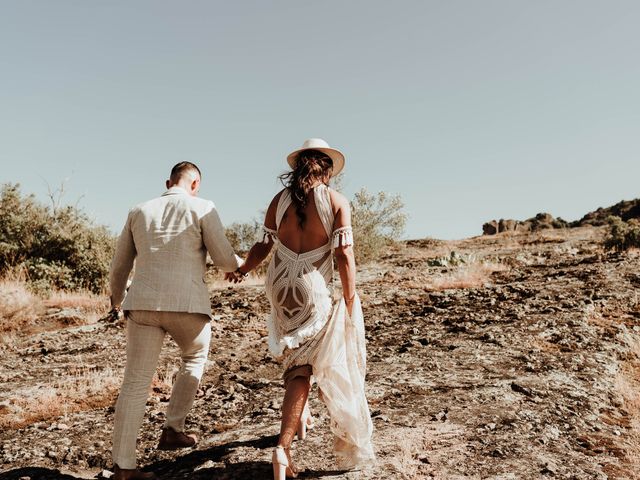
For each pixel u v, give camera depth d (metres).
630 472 3.31
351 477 3.15
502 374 5.37
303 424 3.80
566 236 24.77
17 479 3.54
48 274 14.48
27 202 16.08
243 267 3.52
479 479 3.16
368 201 18.30
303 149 3.38
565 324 7.20
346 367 3.09
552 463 3.38
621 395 4.83
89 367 6.84
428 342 6.96
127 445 3.23
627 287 9.19
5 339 9.53
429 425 4.04
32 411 5.17
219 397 5.28
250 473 3.25
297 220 3.19
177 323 3.38
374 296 10.91
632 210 48.47
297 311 3.08
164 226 3.44
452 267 14.64
